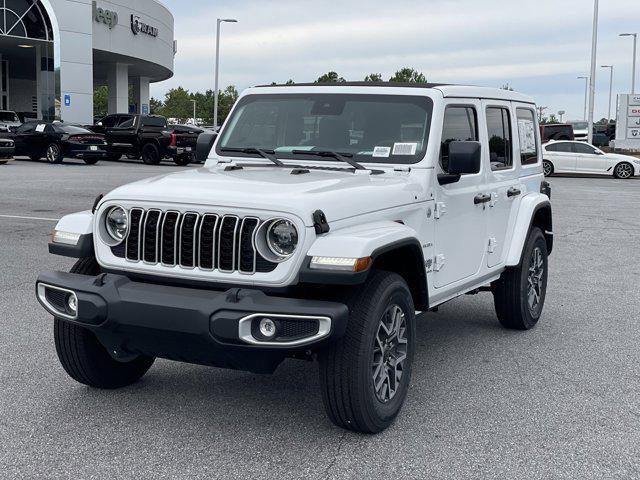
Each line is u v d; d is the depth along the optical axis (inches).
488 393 214.5
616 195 906.7
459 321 300.0
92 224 189.3
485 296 348.5
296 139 224.2
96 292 173.9
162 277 178.4
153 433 181.6
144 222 178.4
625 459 171.8
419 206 202.8
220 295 165.0
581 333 283.7
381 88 222.2
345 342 171.0
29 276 360.2
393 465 166.2
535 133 300.8
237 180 186.9
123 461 166.1
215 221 170.7
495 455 172.6
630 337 278.8
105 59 1911.9
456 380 225.6
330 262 162.1
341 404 173.5
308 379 223.8
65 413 193.3
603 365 243.4
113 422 187.9
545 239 298.5
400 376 189.8
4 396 204.4
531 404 206.2
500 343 267.9
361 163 213.6
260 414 194.9
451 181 214.5
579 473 164.2
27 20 1556.3
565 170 1267.2
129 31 1824.6
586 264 435.8
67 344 197.8
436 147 212.1
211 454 170.4
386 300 176.6
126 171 1072.8
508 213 266.7
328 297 176.2
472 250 238.7
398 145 212.8
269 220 167.0
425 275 196.4
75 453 169.8
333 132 220.4
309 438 180.1
